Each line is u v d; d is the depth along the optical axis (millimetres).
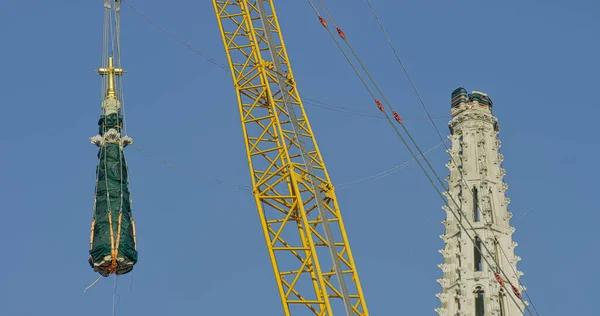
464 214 184750
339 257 148000
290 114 158875
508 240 183750
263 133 157625
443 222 186500
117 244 151375
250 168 154500
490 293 177250
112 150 160125
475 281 178875
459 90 197750
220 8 170500
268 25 167875
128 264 152250
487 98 197750
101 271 152500
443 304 179375
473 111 194875
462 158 190875
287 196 151125
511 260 182500
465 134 193125
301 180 152500
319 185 153000
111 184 156625
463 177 188500
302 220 149625
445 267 182000
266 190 152375
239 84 163750
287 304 144625
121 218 153625
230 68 165500
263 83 162625
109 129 162625
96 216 154125
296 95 162375
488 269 179250
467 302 177250
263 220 149500
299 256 148125
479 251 180375
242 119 159500
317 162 155000
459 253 181625
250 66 165000
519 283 181375
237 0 171125
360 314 144500
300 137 156500
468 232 182875
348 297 144000
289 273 146375
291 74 164125
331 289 145125
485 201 185500
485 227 182875
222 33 168625
